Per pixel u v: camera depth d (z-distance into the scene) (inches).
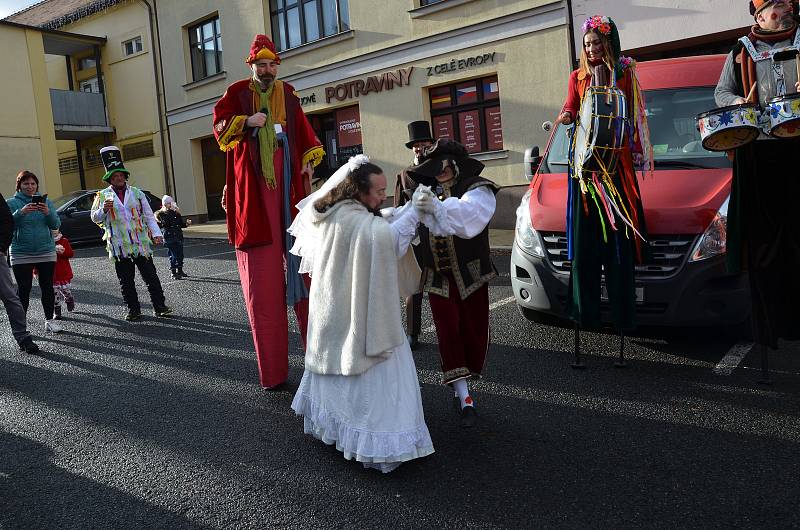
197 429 173.5
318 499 132.5
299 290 202.2
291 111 205.6
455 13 582.6
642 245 196.9
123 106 941.8
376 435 139.4
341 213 145.6
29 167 866.1
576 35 515.8
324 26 692.7
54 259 297.7
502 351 223.5
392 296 141.7
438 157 161.5
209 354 246.1
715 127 156.2
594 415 166.6
